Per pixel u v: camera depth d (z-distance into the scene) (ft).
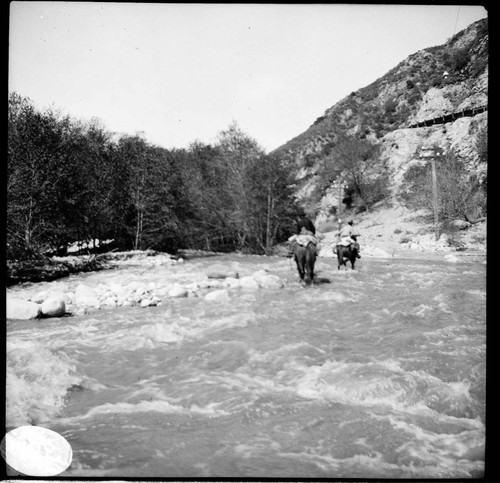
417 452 12.55
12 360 17.85
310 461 12.10
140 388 16.53
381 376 16.31
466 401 14.85
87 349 20.33
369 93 94.63
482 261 47.50
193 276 41.32
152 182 59.62
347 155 86.12
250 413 14.53
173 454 12.32
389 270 43.24
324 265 49.29
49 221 45.29
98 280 38.52
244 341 21.22
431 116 76.02
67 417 14.56
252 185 68.95
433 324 23.20
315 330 22.72
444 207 63.67
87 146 50.70
